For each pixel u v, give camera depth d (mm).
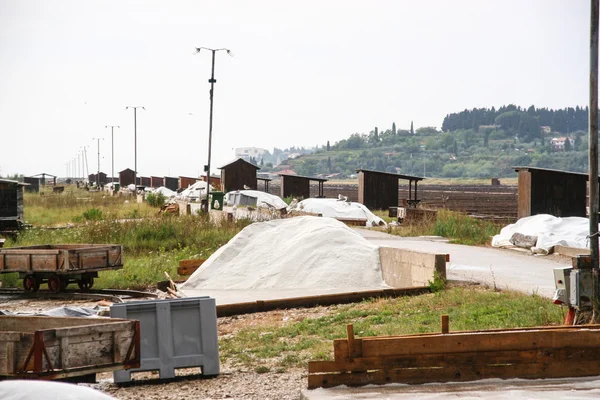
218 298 19875
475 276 20359
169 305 11711
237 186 80750
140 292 22625
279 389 10367
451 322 14062
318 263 22219
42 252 22625
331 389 9500
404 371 9570
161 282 23875
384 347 9586
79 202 73438
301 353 13000
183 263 25078
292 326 15961
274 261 23000
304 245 22906
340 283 21391
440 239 33844
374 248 22422
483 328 13070
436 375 9570
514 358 9594
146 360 11500
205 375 11711
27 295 22609
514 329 10492
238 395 10188
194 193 82500
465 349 9586
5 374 9703
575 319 11898
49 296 22453
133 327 10500
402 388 9352
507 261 24250
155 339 11641
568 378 9516
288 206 58062
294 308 18516
